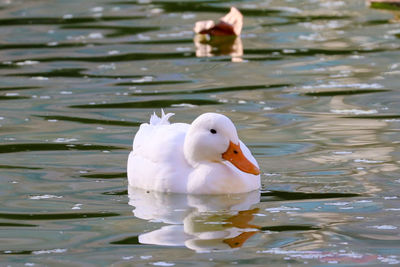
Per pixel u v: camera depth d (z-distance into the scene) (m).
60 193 10.42
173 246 8.60
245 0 24.75
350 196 10.07
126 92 15.44
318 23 21.16
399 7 22.80
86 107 14.48
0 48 19.25
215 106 14.38
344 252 8.32
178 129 10.98
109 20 22.14
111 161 11.69
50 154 11.98
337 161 11.38
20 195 10.35
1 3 24.88
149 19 22.23
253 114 13.85
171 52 18.66
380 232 8.87
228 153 10.38
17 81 16.39
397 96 14.71
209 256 8.30
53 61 17.97
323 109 14.06
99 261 8.23
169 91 15.45
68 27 21.36
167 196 10.40
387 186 10.35
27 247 8.65
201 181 10.38
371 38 19.25
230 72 16.80
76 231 9.11
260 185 10.65
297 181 10.70
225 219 9.45
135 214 9.67
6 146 12.34
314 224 9.16
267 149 12.03
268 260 8.16
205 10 23.31
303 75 16.39
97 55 18.45
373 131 12.72
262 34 20.23
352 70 16.61
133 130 13.11
